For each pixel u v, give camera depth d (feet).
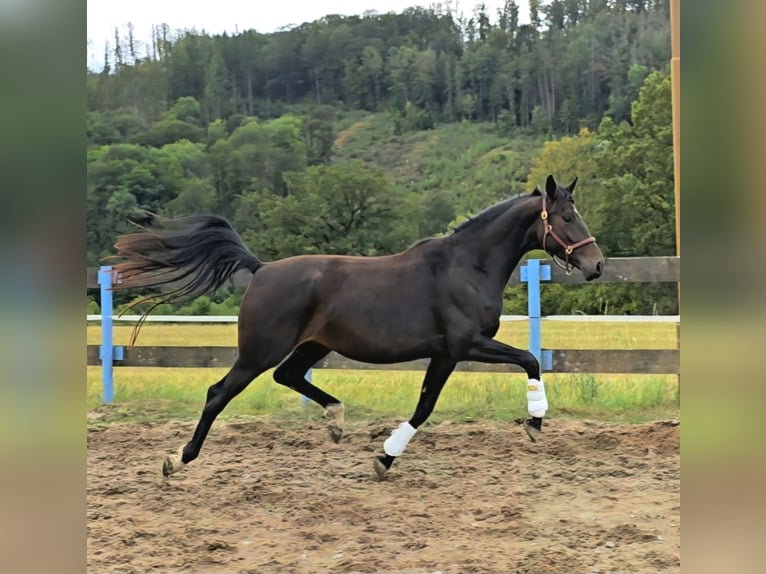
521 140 169.99
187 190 134.72
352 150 179.32
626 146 99.19
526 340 38.91
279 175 142.41
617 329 41.93
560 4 173.27
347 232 107.86
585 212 93.71
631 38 160.97
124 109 156.25
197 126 160.66
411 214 115.85
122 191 123.34
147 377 26.61
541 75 171.32
